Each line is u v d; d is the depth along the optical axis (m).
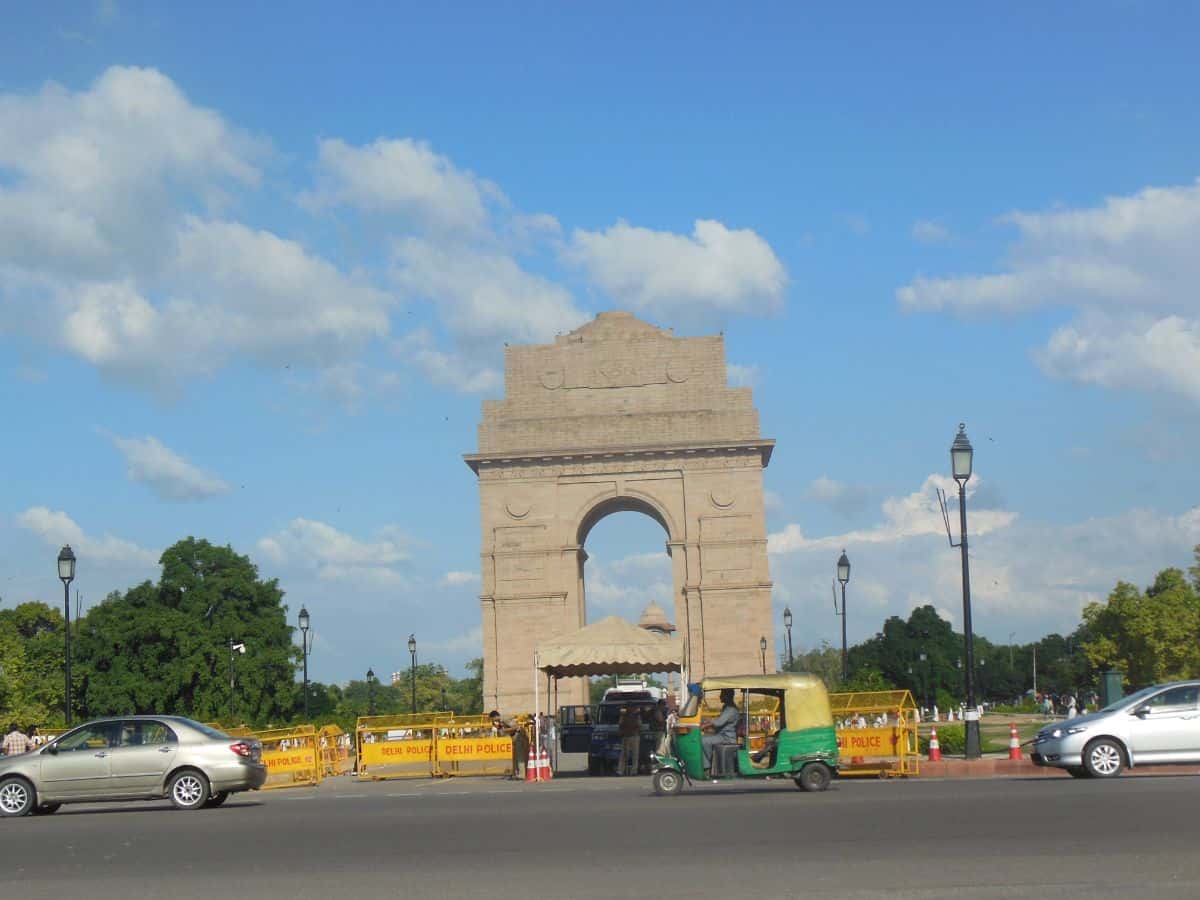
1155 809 30.36
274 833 32.19
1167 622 133.88
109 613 128.50
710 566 109.06
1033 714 174.62
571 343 112.38
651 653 59.38
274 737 62.34
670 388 111.25
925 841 26.28
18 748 77.75
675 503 110.31
